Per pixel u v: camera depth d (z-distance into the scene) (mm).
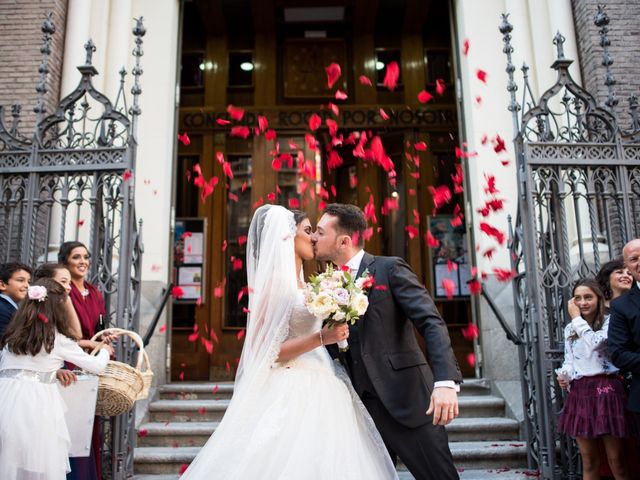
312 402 2449
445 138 8242
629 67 5973
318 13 8297
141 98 6438
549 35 6391
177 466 4500
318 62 8516
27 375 3143
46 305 3223
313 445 2330
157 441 4969
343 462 2334
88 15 6332
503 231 6027
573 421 3666
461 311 7402
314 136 8180
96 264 4348
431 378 2754
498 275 5535
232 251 7926
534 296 4184
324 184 8195
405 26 8477
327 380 2576
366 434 2584
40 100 4539
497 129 6312
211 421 5355
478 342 6191
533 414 4430
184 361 7500
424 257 7730
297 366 2568
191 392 5848
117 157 4406
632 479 3809
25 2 6160
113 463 4105
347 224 2914
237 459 2346
